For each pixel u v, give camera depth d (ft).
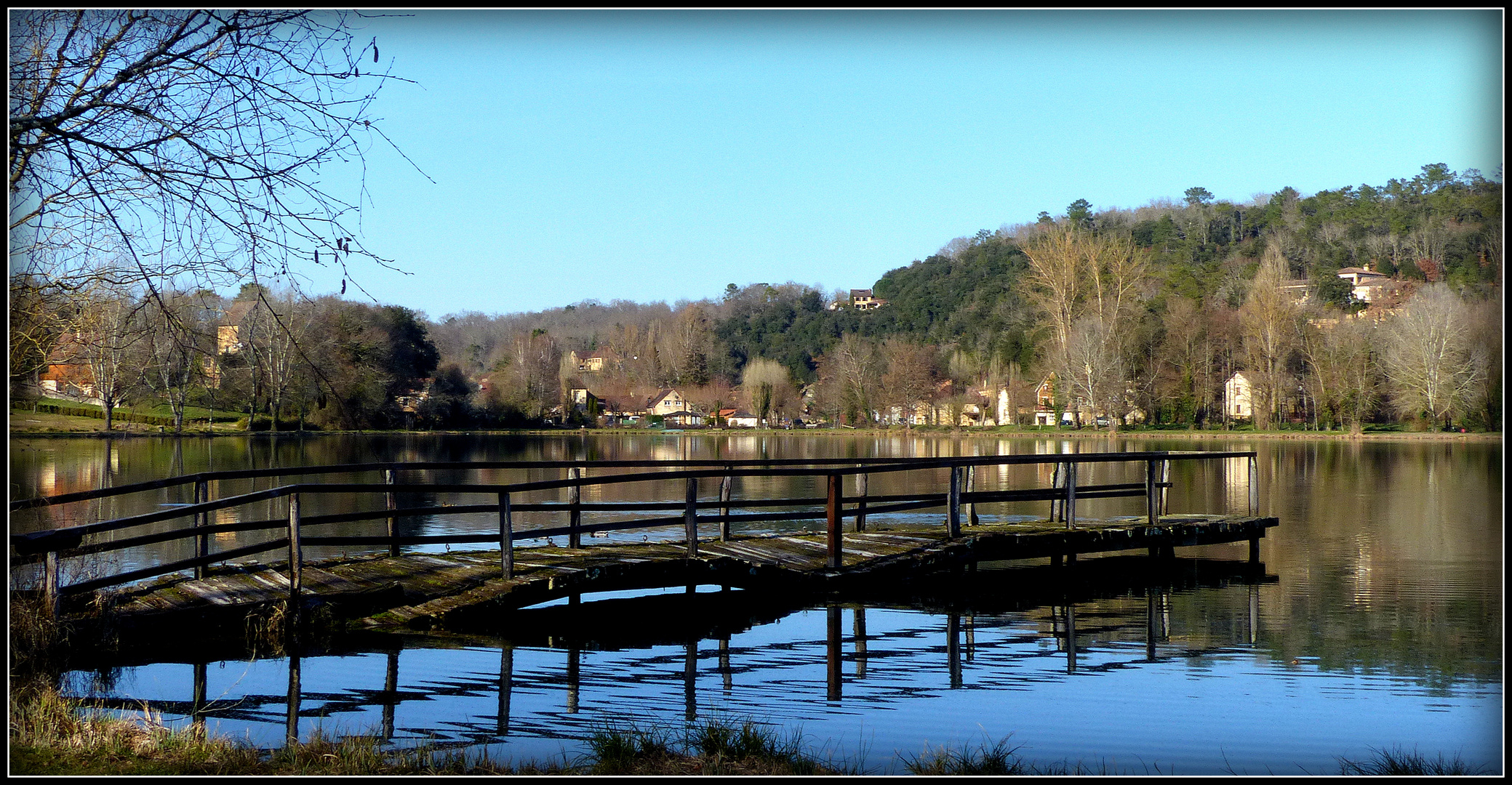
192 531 29.58
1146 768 19.57
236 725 21.91
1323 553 49.67
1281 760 20.34
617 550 37.58
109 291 22.68
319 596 29.63
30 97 19.56
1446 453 142.00
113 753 17.48
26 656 23.63
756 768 17.85
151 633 27.09
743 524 59.93
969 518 46.57
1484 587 40.73
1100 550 43.50
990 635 32.37
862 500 38.75
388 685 25.45
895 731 22.06
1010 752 19.72
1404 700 25.04
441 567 34.12
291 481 90.48
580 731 21.68
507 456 139.44
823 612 35.91
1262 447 159.84
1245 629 33.32
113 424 136.15
